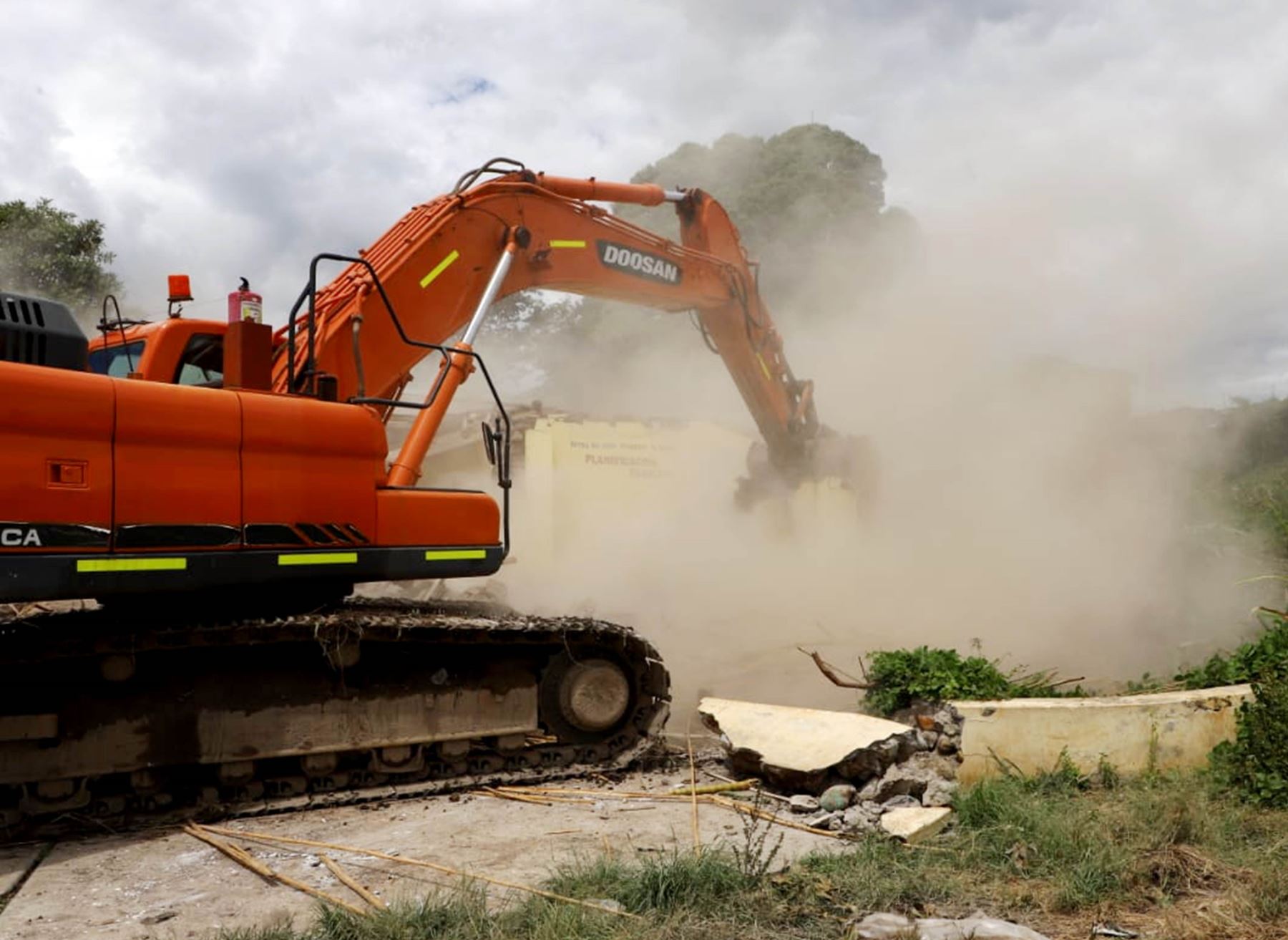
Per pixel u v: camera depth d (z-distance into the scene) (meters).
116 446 5.44
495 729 6.75
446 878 4.72
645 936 3.91
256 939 3.96
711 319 12.97
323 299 8.28
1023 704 6.29
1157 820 5.15
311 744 6.23
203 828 5.66
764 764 6.36
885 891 4.45
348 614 6.26
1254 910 4.25
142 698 5.89
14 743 5.57
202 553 5.67
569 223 10.52
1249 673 7.05
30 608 6.16
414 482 7.79
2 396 5.10
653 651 7.12
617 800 6.24
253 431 5.89
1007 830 5.16
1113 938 4.06
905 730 6.29
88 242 20.55
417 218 9.33
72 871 4.96
